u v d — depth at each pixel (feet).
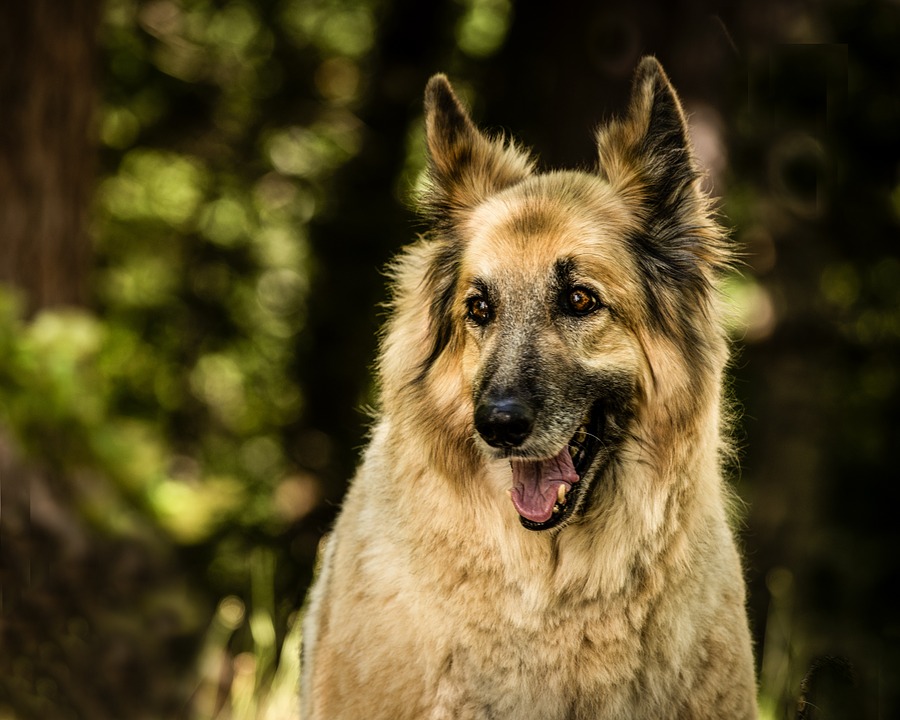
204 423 66.03
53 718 22.99
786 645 24.26
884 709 25.20
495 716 17.06
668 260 18.43
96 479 31.24
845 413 58.13
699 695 17.35
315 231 66.59
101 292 64.28
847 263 59.77
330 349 67.00
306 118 66.69
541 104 51.88
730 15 49.47
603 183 18.76
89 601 25.03
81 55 42.32
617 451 17.88
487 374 17.11
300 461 65.82
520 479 17.20
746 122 51.37
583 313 17.61
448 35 68.08
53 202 41.91
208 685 23.75
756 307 51.55
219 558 41.16
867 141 57.11
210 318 66.80
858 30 55.06
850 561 52.60
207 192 66.44
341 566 18.31
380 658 16.97
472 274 17.93
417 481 17.51
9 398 30.58
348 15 70.28
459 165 19.56
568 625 16.97
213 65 65.92
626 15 47.78
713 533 17.93
